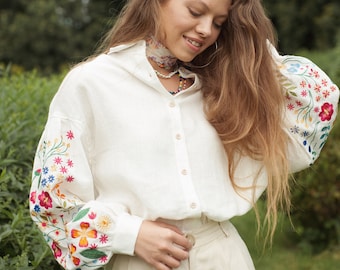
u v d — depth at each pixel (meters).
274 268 4.84
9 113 3.16
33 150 2.96
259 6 2.34
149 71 2.18
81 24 16.31
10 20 15.91
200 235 2.16
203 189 2.16
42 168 2.10
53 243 2.15
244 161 2.32
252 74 2.29
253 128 2.29
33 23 15.39
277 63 2.42
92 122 2.15
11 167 2.84
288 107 2.40
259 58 2.32
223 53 2.34
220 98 2.28
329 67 7.36
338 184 4.81
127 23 2.24
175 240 2.06
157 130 2.14
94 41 15.82
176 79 2.30
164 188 2.10
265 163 2.29
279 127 2.32
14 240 2.55
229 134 2.26
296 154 2.39
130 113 2.14
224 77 2.31
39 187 2.11
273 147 2.29
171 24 2.15
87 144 2.14
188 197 2.11
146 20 2.20
